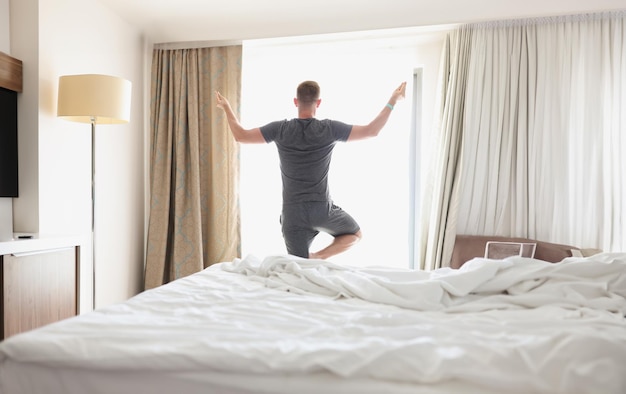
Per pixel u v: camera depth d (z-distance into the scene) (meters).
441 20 3.09
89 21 2.97
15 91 2.50
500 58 3.02
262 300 1.40
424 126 3.47
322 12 3.21
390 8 3.12
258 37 3.40
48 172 2.61
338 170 3.56
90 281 3.01
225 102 2.62
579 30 2.89
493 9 3.00
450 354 0.87
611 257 1.43
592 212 2.85
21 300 2.14
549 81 2.93
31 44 2.53
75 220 2.86
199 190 3.47
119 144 3.35
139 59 3.58
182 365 0.88
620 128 2.81
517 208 2.99
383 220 3.52
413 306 1.32
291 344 0.94
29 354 0.91
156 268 3.53
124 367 0.89
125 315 1.18
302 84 2.53
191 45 3.55
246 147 3.72
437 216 3.09
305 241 2.57
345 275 1.60
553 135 2.92
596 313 1.16
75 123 2.84
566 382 0.80
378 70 3.54
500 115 3.01
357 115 3.56
